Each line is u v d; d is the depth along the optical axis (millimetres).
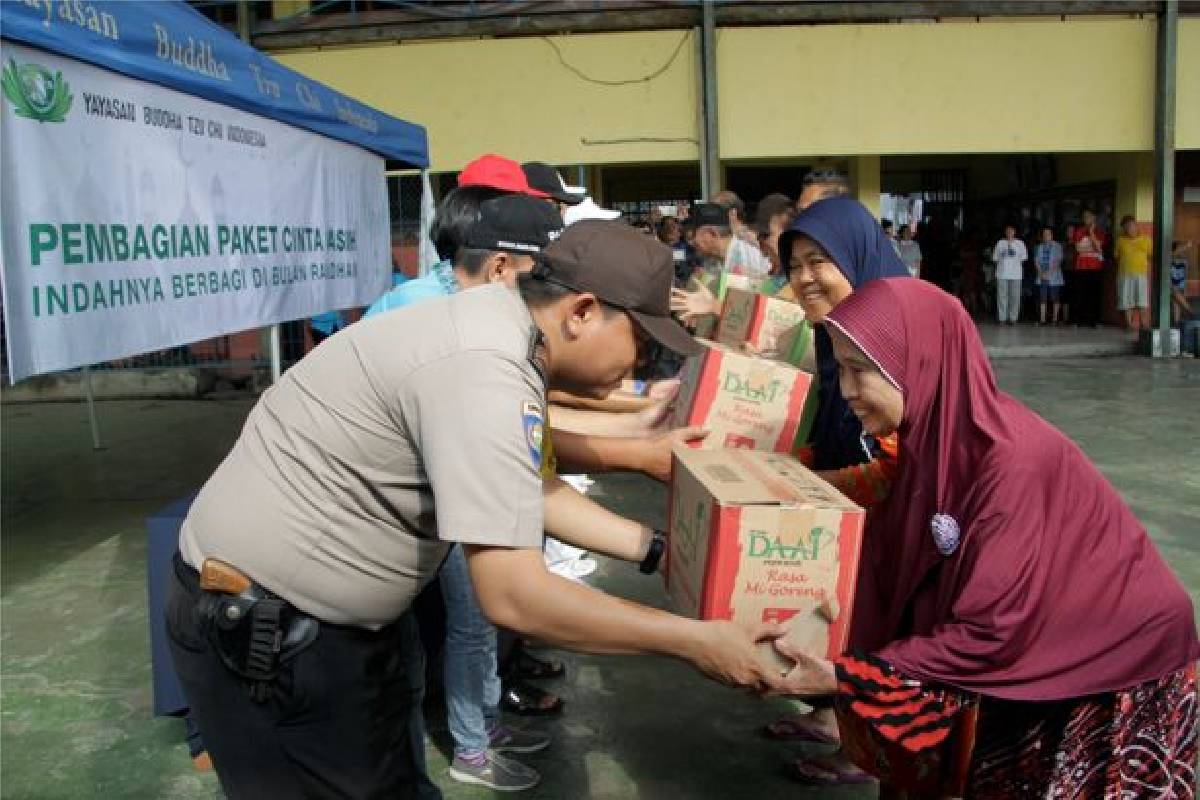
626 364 1576
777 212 4980
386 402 1456
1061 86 10711
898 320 1671
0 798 2762
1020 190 15266
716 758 2867
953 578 1673
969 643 1608
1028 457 1612
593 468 2258
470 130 10578
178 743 3068
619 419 2600
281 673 1529
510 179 2730
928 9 10352
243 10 10273
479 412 1384
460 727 2689
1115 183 12773
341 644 1567
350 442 1477
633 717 3133
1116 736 1688
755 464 1921
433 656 2875
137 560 4918
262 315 4641
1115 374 9867
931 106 10680
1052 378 9680
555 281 1521
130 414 9227
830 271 2352
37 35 2871
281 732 1567
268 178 4730
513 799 2652
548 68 10484
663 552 1952
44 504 6031
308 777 1599
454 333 1454
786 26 10477
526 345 1472
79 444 7832
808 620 1653
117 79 3361
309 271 5285
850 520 1621
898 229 15062
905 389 1681
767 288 3664
